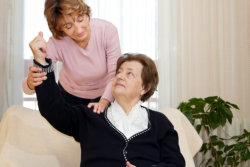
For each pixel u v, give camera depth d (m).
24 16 2.77
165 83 2.86
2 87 2.60
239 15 2.93
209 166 2.73
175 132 1.47
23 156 1.54
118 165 1.31
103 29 1.74
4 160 1.45
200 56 2.91
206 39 2.91
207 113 2.62
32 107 2.77
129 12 2.86
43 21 2.79
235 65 2.92
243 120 2.91
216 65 2.92
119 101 1.44
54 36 1.66
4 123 1.80
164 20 2.85
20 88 2.74
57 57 1.74
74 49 1.72
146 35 2.86
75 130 1.41
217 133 2.91
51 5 1.51
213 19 2.90
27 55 2.78
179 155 1.40
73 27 1.54
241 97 2.93
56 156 1.66
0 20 2.59
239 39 2.93
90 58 1.74
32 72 1.21
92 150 1.34
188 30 2.88
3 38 2.60
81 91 1.86
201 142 2.01
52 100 1.26
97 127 1.37
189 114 2.53
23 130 1.76
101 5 2.82
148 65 1.46
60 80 1.91
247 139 2.78
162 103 2.85
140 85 1.45
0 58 2.59
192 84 2.90
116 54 1.75
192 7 2.88
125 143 1.34
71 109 1.38
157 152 1.40
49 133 1.78
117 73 1.48
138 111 1.45
